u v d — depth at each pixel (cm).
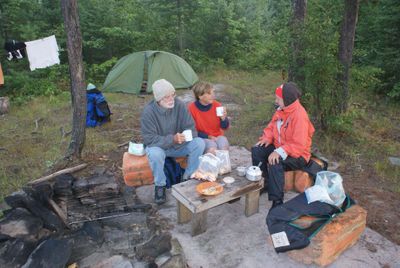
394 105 778
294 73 581
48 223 296
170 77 965
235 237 307
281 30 607
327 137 550
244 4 1644
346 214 286
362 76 597
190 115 381
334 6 639
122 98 885
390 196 383
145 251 276
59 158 491
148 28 1314
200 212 304
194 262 276
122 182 413
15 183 420
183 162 395
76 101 454
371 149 525
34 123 695
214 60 1384
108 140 568
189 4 1301
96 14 1203
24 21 1064
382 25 805
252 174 318
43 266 247
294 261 275
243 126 629
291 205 285
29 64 1012
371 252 284
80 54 440
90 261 271
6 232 281
